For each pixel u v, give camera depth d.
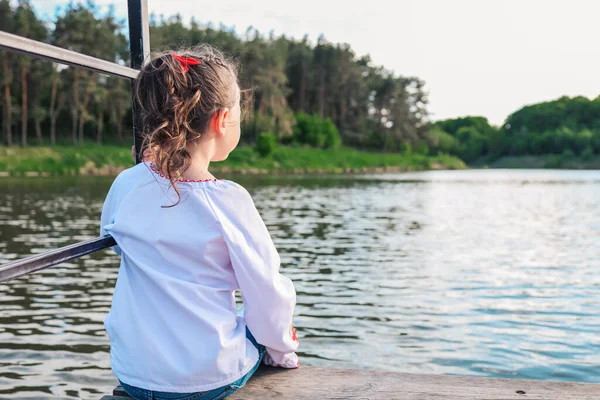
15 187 33.56
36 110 62.28
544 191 37.09
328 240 13.03
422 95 114.94
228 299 1.58
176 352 1.48
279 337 1.63
